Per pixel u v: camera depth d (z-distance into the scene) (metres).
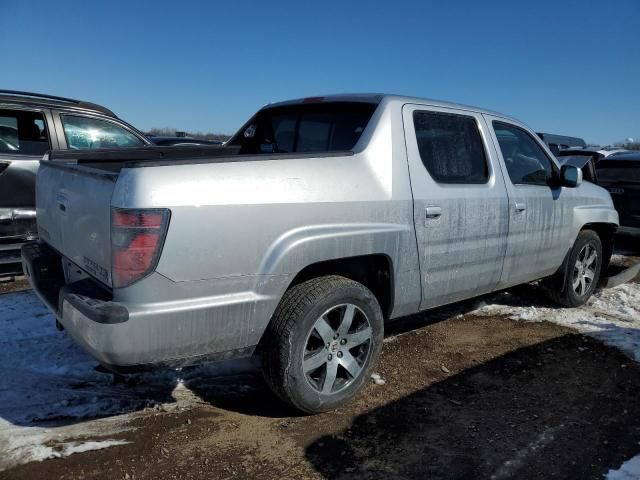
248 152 4.73
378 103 3.60
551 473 2.73
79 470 2.61
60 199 3.18
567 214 4.95
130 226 2.45
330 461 2.77
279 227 2.83
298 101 4.18
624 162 8.35
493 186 4.11
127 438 2.90
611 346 4.46
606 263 6.14
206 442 2.90
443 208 3.63
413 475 2.68
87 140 6.05
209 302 2.64
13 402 3.19
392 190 3.33
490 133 4.23
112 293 2.61
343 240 3.06
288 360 2.94
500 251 4.20
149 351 2.54
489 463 2.80
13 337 4.07
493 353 4.25
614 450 2.95
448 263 3.75
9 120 5.56
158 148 4.25
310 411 3.15
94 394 3.34
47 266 3.39
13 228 5.39
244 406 3.31
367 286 3.57
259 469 2.69
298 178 2.92
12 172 5.41
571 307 5.44
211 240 2.61
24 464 2.63
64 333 4.19
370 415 3.24
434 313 5.17
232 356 2.85
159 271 2.49
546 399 3.52
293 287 3.06
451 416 3.27
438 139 3.80
